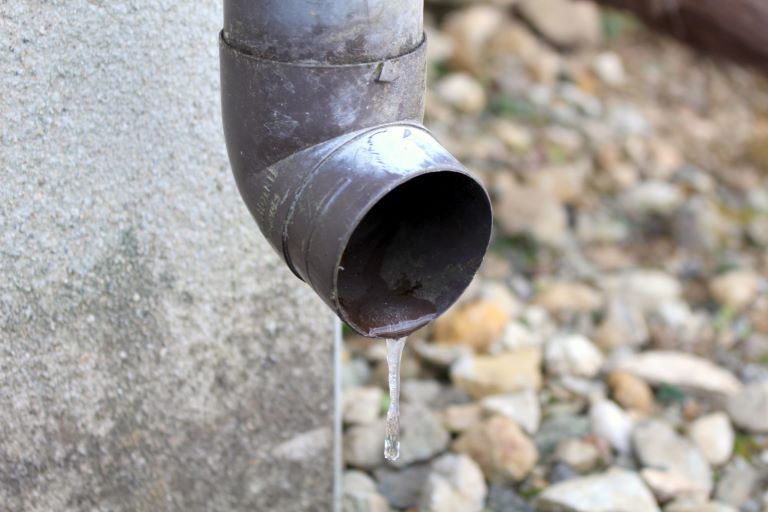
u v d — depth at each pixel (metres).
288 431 1.13
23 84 0.95
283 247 0.92
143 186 1.01
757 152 2.20
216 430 1.09
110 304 1.02
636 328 1.56
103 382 1.03
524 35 2.47
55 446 1.03
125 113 0.99
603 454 1.31
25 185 0.97
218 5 1.00
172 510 1.09
